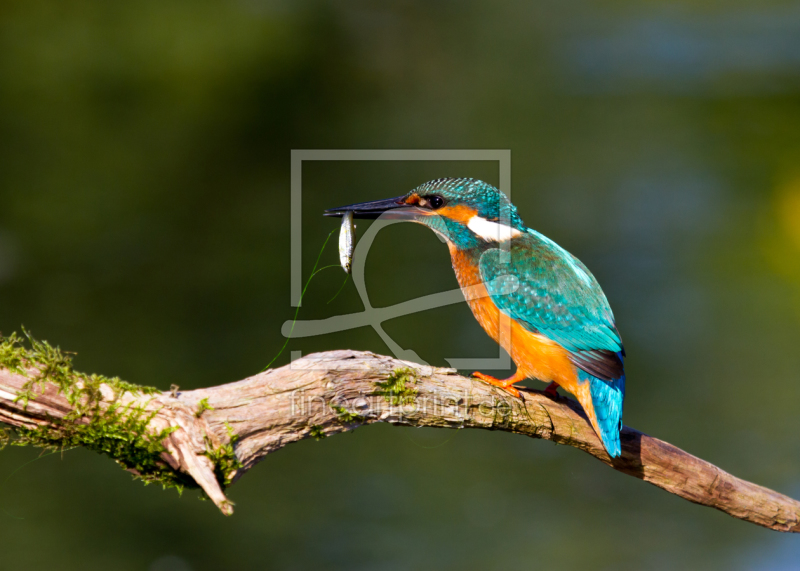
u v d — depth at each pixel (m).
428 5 35.31
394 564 9.39
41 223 17.20
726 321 15.56
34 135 21.30
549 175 23.61
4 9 26.53
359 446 11.70
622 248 19.12
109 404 4.17
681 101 31.48
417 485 10.89
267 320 14.16
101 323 13.73
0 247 16.05
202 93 24.59
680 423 12.36
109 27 26.72
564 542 9.84
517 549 9.75
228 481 4.36
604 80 33.84
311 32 30.41
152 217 17.94
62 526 9.53
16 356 4.15
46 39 24.91
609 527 10.16
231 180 20.50
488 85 31.33
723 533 10.16
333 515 10.21
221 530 9.81
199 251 16.53
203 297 14.80
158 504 9.99
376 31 32.62
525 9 42.53
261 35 28.84
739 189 22.56
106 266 15.69
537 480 11.16
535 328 6.12
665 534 10.14
